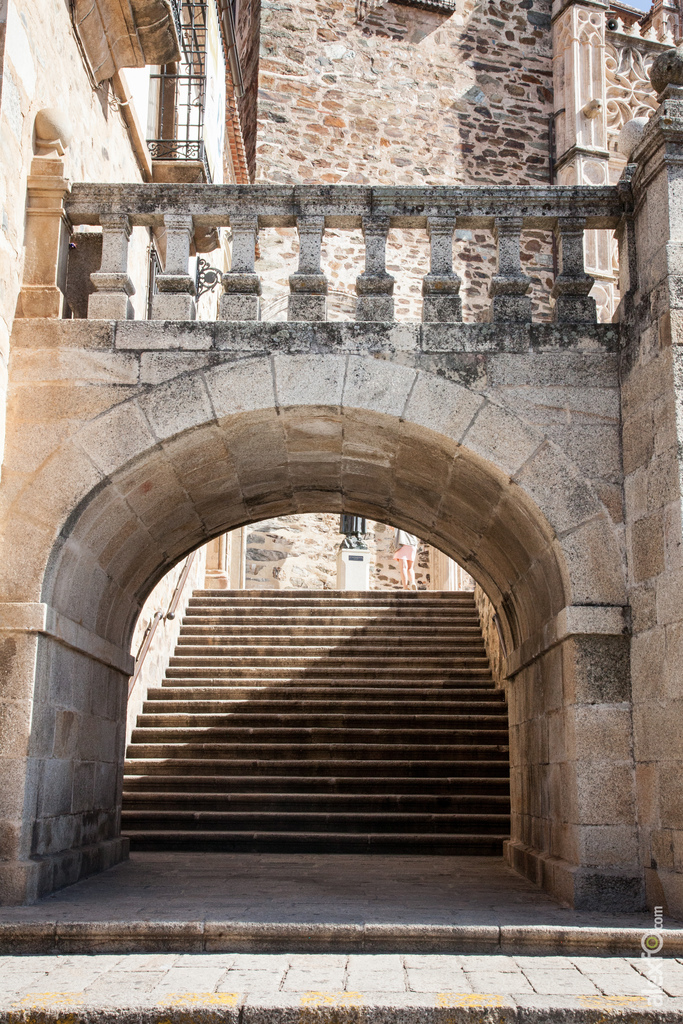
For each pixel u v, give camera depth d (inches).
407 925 178.5
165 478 253.1
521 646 293.9
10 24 230.1
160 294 248.4
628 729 223.5
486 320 263.6
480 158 653.3
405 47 655.8
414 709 448.5
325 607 562.6
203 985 151.3
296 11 643.5
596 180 643.5
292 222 259.6
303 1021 139.5
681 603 204.5
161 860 309.7
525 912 205.5
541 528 239.8
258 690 462.9
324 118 632.4
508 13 679.1
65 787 243.8
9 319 236.5
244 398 238.7
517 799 307.4
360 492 318.0
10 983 152.9
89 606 260.2
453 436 239.5
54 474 232.2
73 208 250.4
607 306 605.0
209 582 638.5
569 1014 140.5
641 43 685.3
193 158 413.1
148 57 307.6
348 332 243.0
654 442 222.8
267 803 375.2
